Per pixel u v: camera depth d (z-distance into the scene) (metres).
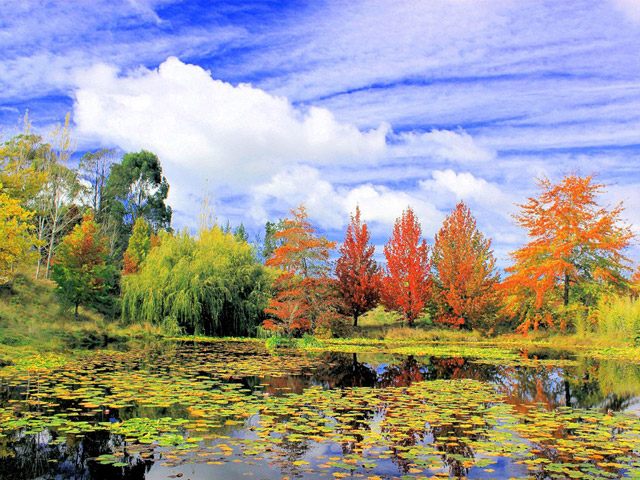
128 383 9.97
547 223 29.05
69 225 37.59
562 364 15.56
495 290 28.95
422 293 27.86
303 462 5.16
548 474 4.92
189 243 28.00
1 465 4.96
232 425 6.69
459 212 30.11
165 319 24.55
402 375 12.52
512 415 7.71
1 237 17.56
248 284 27.77
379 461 5.26
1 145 25.81
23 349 14.25
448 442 6.02
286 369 13.04
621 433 6.59
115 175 51.91
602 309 26.42
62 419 6.83
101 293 25.33
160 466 4.99
